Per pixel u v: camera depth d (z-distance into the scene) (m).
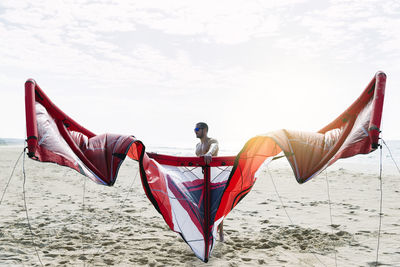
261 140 3.84
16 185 10.62
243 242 4.96
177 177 4.40
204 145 4.83
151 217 6.54
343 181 12.39
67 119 3.65
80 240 4.97
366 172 15.96
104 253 4.41
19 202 7.81
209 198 4.39
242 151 3.73
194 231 4.11
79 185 10.95
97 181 3.22
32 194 9.02
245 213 7.05
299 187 10.98
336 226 5.86
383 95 3.04
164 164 4.56
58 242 4.84
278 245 4.83
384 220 6.25
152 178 4.05
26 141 2.94
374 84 3.25
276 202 8.32
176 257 4.29
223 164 4.54
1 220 6.00
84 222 6.04
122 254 4.37
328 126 3.74
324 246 4.78
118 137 3.63
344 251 4.55
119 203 8.00
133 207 7.53
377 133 2.90
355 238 5.12
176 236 5.26
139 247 4.68
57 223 5.91
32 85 3.24
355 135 3.12
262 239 5.09
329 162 3.12
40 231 5.36
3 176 12.80
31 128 2.97
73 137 3.60
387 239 5.05
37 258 4.16
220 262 4.12
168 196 4.10
